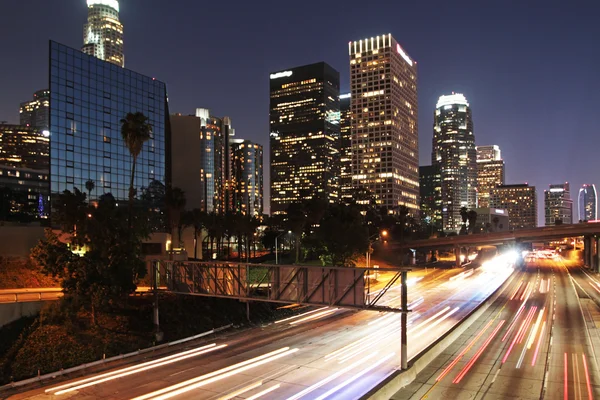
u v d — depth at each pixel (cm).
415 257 16050
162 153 11356
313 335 4903
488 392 2952
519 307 6525
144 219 5369
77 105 9588
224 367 3672
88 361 4028
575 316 5738
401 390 3009
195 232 12088
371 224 15750
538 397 2856
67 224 4888
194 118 14412
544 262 17125
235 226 11888
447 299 7456
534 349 4062
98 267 4656
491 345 4225
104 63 10188
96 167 9819
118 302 5228
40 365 3850
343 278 3603
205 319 5466
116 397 3031
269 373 3462
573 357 3788
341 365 3644
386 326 5291
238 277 4122
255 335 5025
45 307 4525
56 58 9312
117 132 10319
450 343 4300
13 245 6341
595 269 12794
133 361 3981
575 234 12744
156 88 11294
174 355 4162
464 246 15362
